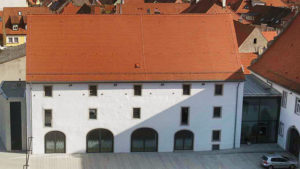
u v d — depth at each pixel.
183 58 52.56
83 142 51.81
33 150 51.25
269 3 139.12
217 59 53.00
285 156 50.53
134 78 50.44
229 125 53.69
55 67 49.94
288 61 55.84
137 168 48.75
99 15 53.97
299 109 50.84
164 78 50.91
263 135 55.84
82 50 51.62
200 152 53.41
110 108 51.12
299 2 154.25
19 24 99.50
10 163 49.00
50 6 141.25
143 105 51.53
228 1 144.38
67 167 48.50
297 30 57.88
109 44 52.47
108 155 51.81
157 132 52.62
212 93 52.31
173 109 52.12
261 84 58.09
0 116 56.72
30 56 50.28
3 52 69.94
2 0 112.50
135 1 125.50
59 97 50.00
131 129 52.12
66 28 52.59
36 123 50.47
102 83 50.06
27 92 49.44
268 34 90.69
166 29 54.25
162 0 138.12
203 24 55.06
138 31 53.75
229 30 55.12
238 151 53.66
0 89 55.00
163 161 50.69
